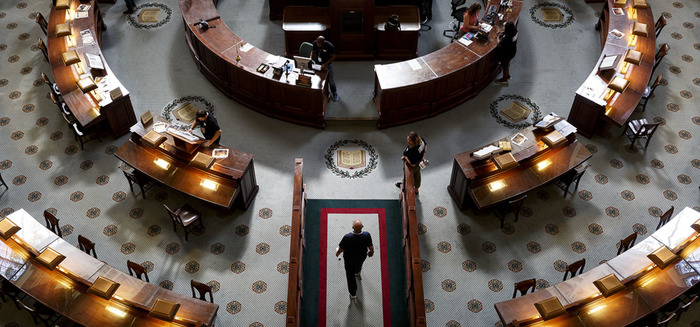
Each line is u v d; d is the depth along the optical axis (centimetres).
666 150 1318
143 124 1216
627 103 1297
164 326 938
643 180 1261
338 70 1492
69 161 1289
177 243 1147
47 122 1368
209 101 1430
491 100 1434
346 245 975
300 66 1286
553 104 1424
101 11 1664
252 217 1190
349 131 1360
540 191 1234
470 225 1181
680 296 1050
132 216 1190
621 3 1518
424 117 1384
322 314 1045
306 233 1162
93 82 1302
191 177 1157
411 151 1112
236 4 1692
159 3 1697
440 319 1046
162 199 1218
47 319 1016
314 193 1232
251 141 1335
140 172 1192
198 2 1499
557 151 1198
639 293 963
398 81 1302
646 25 1459
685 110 1403
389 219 1189
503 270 1114
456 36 1564
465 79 1376
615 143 1332
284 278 1101
